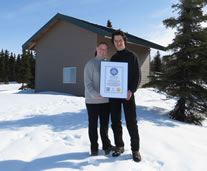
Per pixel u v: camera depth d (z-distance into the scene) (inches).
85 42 406.0
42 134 124.3
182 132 141.9
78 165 80.0
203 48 203.6
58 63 466.9
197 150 101.5
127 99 85.0
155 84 229.9
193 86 212.5
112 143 107.7
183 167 81.7
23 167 79.4
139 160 84.6
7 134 124.0
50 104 255.0
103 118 93.4
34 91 550.9
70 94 430.6
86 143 107.9
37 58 520.1
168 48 227.8
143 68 531.5
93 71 88.4
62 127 142.5
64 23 450.9
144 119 180.2
